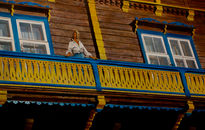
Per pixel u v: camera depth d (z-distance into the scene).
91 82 14.80
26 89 13.51
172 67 16.50
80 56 15.74
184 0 20.67
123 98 15.10
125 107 15.12
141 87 15.58
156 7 19.67
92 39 17.55
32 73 13.90
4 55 13.73
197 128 17.16
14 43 15.66
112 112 15.29
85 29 17.67
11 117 13.97
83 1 18.47
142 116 15.94
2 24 15.98
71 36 17.17
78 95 14.40
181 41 19.30
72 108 14.43
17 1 16.70
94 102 14.61
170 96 15.84
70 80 14.46
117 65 15.57
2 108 13.48
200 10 20.66
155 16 19.56
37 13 16.86
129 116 15.72
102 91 14.73
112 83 15.16
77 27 17.55
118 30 18.27
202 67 19.06
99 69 15.21
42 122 14.62
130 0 19.14
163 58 18.38
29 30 16.41
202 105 16.41
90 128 15.60
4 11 16.20
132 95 15.20
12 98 13.29
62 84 14.23
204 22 20.66
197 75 16.91
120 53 17.62
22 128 14.21
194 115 16.66
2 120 14.03
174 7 20.06
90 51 17.16
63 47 16.75
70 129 15.20
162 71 16.27
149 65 16.08
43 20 16.84
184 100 16.05
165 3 20.06
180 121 16.52
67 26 17.36
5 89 13.19
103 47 17.39
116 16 18.67
